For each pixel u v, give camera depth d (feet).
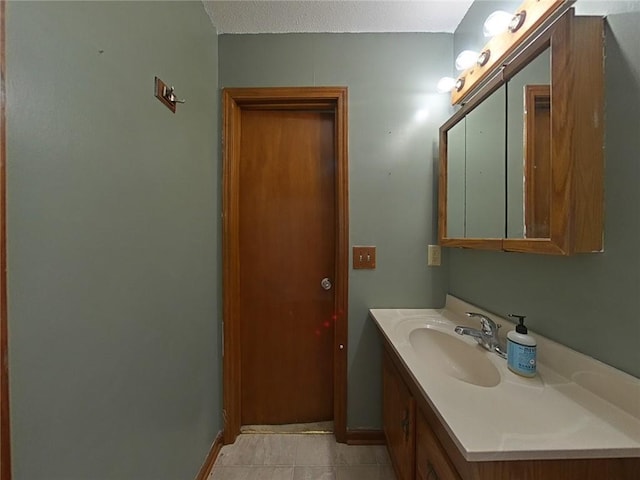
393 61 5.47
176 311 3.85
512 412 2.34
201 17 4.71
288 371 6.02
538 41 2.80
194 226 4.44
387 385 4.91
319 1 4.72
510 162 3.37
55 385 2.03
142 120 3.05
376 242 5.52
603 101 2.47
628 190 2.31
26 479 1.82
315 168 5.92
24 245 1.81
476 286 4.60
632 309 2.28
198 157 4.60
